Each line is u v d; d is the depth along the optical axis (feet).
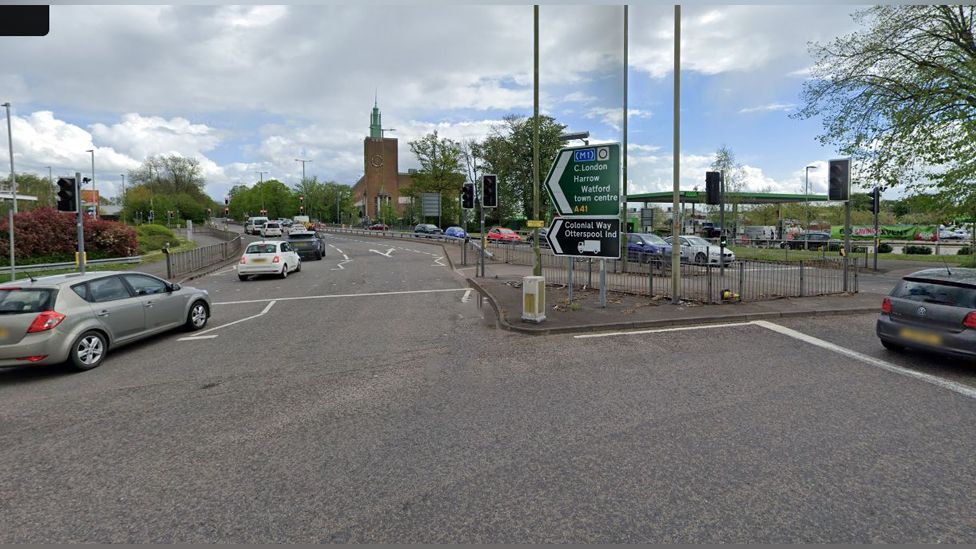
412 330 31.78
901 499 11.68
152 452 14.92
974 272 22.74
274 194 317.63
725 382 20.38
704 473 12.99
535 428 16.03
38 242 82.74
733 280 47.14
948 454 13.89
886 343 24.32
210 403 19.11
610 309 35.70
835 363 22.95
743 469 13.17
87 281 25.72
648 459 13.80
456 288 52.24
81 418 17.84
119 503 12.16
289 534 10.77
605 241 35.04
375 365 23.93
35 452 15.08
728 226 162.81
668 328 30.91
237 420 17.29
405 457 14.19
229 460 14.28
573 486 12.45
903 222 184.24
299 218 218.59
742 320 32.73
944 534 10.39
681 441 14.90
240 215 371.35
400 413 17.57
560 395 19.16
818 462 13.50
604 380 20.92
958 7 57.26
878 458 13.69
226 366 24.39
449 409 17.87
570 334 29.78
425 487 12.55
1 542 10.67
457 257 91.35
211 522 11.27
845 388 19.51
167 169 343.26
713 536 10.40
